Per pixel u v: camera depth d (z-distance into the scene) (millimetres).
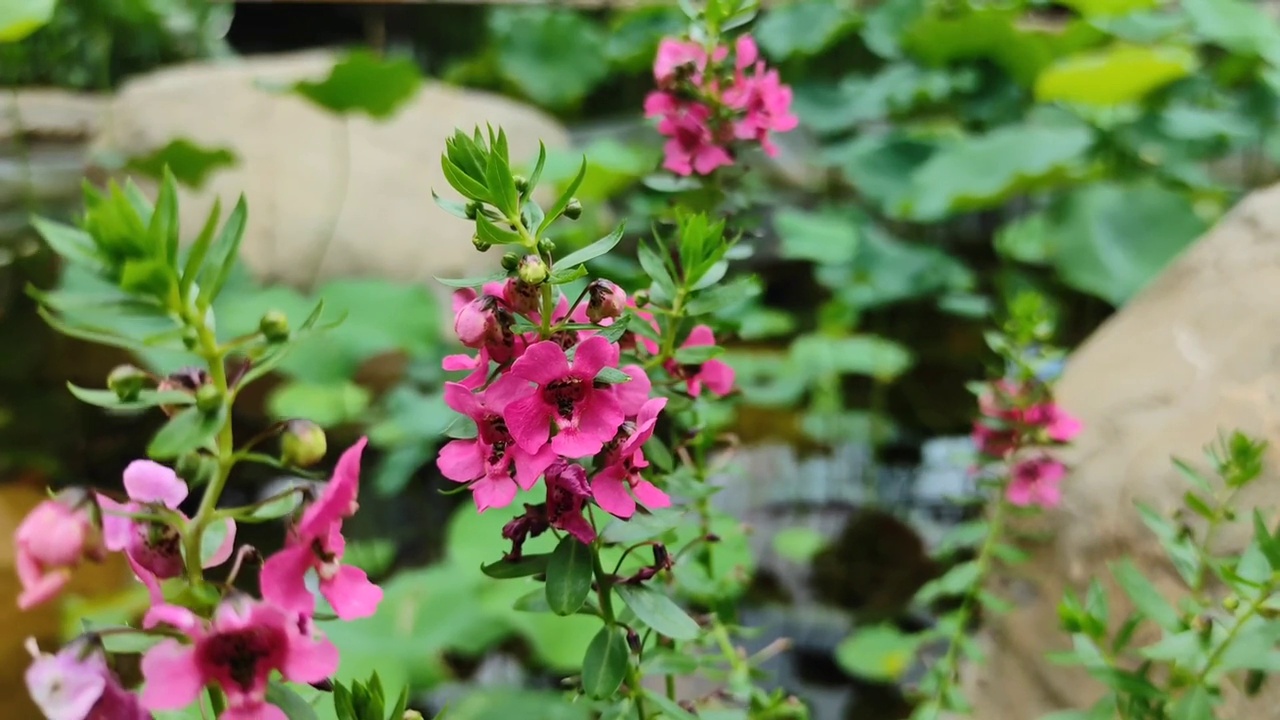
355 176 1205
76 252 364
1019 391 539
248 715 364
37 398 1054
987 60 1320
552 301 411
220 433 374
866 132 1501
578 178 392
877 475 1050
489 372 412
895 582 880
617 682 414
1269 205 650
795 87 1397
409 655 632
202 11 1666
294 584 370
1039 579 598
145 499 385
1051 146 1097
